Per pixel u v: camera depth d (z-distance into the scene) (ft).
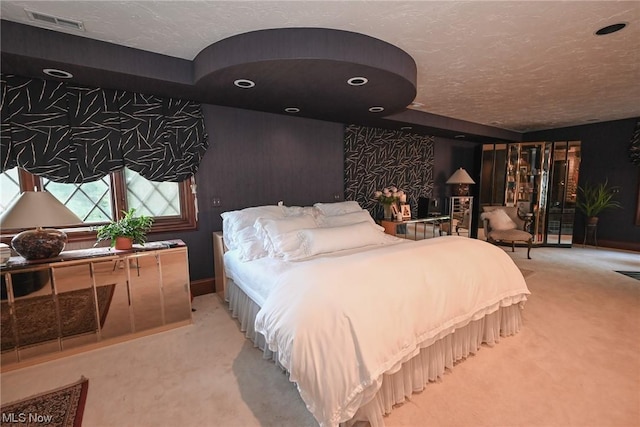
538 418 5.23
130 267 7.82
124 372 6.56
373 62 7.04
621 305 9.70
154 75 7.77
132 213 8.43
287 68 7.13
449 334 6.50
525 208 18.63
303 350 4.82
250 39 6.77
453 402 5.66
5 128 7.36
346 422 4.92
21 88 7.51
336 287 5.48
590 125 17.66
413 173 17.13
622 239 17.12
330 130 13.33
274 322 5.47
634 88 10.89
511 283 7.80
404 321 5.43
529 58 8.26
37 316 6.85
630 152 16.31
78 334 7.29
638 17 6.23
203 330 8.36
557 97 12.02
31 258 6.87
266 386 6.13
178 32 6.75
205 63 7.52
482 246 8.23
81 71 7.24
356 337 4.80
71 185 8.59
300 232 8.74
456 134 17.30
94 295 7.43
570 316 8.97
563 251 17.07
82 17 6.08
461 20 6.33
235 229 9.48
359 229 9.49
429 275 6.38
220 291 10.47
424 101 12.52
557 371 6.48
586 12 6.04
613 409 5.39
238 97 9.41
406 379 5.70
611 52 7.91
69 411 5.44
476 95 11.69
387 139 15.58
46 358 6.95
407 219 14.99
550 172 17.89
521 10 5.96
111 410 5.48
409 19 6.29
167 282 8.32
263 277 7.07
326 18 6.26
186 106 9.78
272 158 11.80
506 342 7.66
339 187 13.87
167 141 9.53
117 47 7.29
